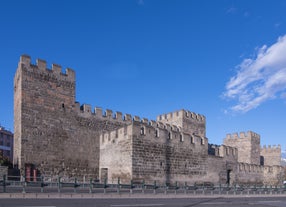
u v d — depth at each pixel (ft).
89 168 174.91
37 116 157.48
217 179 202.39
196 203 98.58
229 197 136.15
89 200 92.48
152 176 162.71
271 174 253.24
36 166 153.69
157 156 166.81
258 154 292.40
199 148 191.62
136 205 84.07
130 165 155.74
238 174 223.71
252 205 101.76
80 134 173.88
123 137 162.91
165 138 172.65
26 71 156.66
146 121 208.95
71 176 166.30
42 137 157.79
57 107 166.09
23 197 92.48
